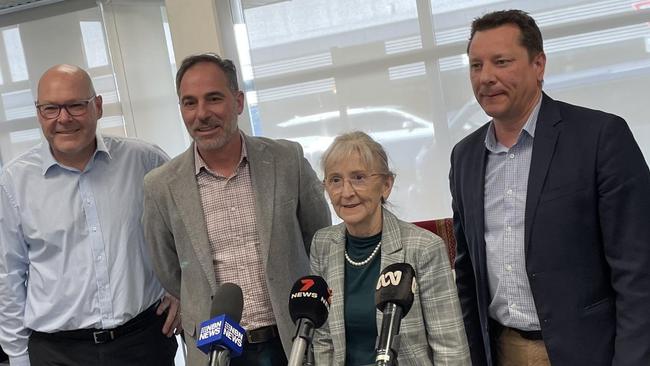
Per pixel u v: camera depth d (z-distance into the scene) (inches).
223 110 83.3
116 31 152.5
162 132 155.2
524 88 69.2
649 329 64.0
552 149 68.9
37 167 97.2
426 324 69.5
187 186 86.4
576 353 67.8
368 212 69.9
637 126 126.4
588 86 127.8
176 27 137.8
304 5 139.6
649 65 124.2
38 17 155.1
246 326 84.7
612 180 65.7
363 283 71.4
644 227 65.4
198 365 84.5
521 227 70.9
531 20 70.2
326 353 72.7
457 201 79.6
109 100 154.8
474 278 82.0
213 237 85.8
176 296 93.5
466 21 132.0
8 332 99.3
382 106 138.8
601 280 68.6
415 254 69.6
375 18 136.6
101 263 96.3
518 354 73.4
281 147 89.4
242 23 142.6
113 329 96.7
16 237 97.3
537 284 69.0
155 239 89.6
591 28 126.1
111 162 99.2
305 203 90.0
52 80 92.3
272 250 84.5
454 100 134.9
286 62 142.0
